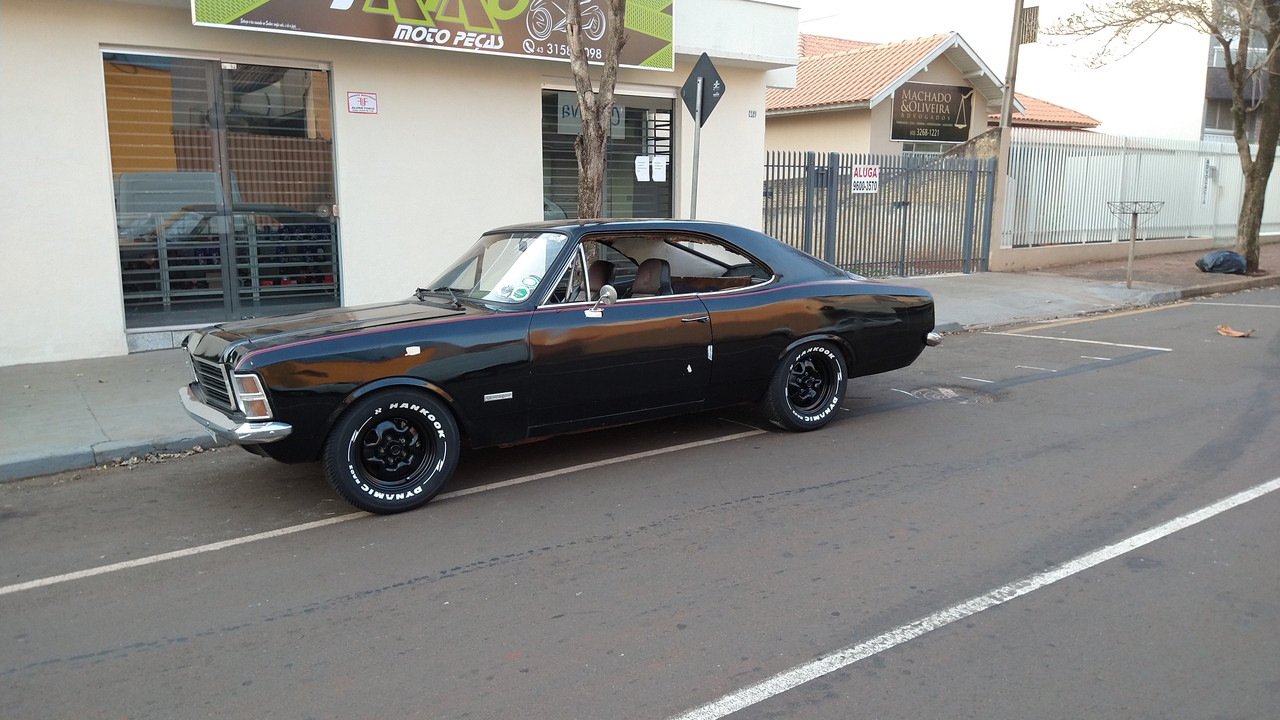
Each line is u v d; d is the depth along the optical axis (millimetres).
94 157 8883
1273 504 5031
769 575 4223
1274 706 3090
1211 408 7262
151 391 7758
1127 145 19328
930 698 3168
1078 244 18547
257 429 4707
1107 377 8562
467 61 10781
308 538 4828
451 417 5262
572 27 8625
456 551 4605
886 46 22953
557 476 5801
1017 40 16156
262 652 3604
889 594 3992
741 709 3125
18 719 3166
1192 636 3576
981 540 4586
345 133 10125
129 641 3727
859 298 6723
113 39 8820
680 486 5555
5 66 8398
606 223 5980
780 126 22766
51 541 4875
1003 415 7188
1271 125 16562
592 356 5621
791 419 6570
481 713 3131
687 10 11875
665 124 12859
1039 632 3627
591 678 3348
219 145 9594
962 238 16547
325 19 9297
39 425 6746
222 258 9758
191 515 5230
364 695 3266
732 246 6488
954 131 22406
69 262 8898
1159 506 5027
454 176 10906
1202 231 21750
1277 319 12242
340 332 5043
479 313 5457
